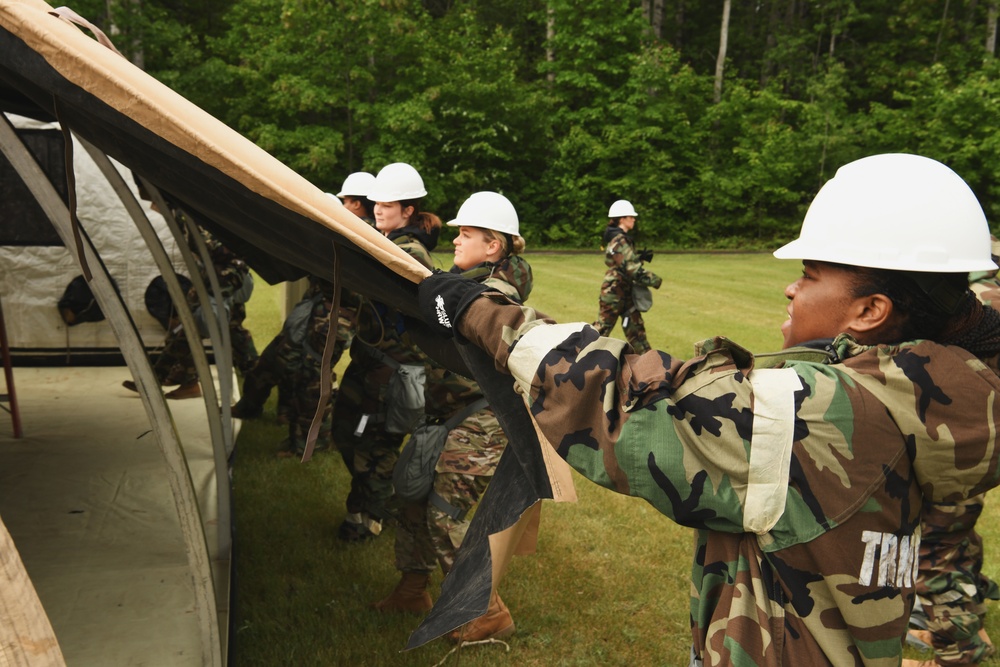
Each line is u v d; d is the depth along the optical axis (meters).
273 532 4.05
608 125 27.97
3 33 1.31
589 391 1.16
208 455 4.63
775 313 12.30
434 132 25.33
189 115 1.40
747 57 39.47
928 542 2.77
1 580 1.00
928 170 1.19
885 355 1.14
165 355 5.80
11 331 6.45
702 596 1.21
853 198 1.20
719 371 1.14
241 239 2.95
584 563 3.88
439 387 3.10
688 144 28.77
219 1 29.14
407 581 3.32
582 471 1.16
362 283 1.63
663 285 15.83
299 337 4.99
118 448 4.68
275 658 2.94
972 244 1.17
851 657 1.11
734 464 1.10
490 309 1.30
